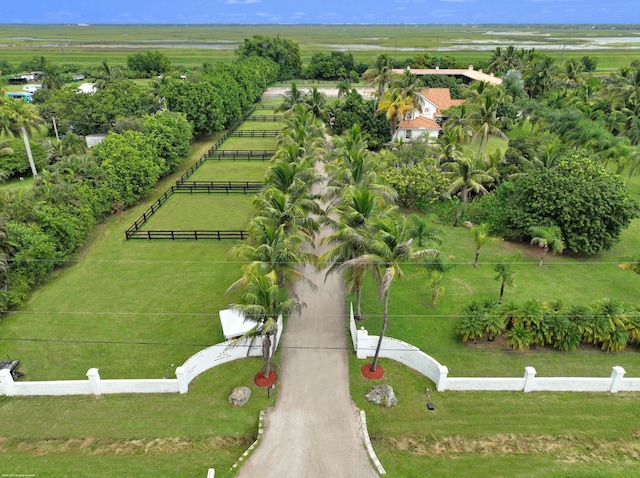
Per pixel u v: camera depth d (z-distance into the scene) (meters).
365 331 23.61
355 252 24.06
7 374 21.69
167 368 23.59
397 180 41.84
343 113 59.28
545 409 21.16
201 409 21.23
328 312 28.06
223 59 160.62
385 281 19.61
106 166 42.78
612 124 60.62
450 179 42.62
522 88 80.44
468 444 19.56
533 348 25.03
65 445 19.56
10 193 35.03
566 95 74.88
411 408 21.27
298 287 30.55
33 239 30.45
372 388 21.89
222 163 58.97
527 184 36.00
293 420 20.52
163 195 47.50
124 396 21.98
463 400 21.66
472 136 55.16
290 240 24.53
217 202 46.00
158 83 71.00
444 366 22.48
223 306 28.56
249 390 21.95
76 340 25.56
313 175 33.94
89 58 161.25
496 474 18.17
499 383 21.95
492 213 39.00
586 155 42.41
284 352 24.70
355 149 39.69
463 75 95.25
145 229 39.75
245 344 23.70
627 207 33.50
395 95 53.19
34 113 48.09
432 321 27.28
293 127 51.06
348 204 26.88
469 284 31.16
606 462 18.69
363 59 147.62
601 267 33.88
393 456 18.98
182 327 26.66
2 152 44.19
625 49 198.00
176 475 18.14
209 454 19.16
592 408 21.19
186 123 57.91
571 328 24.31
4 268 27.41
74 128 63.66
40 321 27.28
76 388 21.94
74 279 31.91
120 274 32.47
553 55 162.62
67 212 35.25
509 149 47.97
